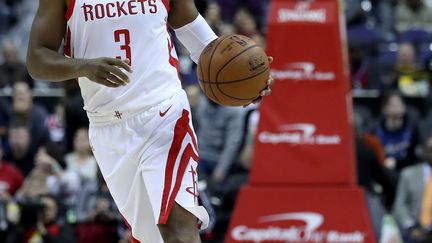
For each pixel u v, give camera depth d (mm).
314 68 14016
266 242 14117
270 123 14109
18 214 16859
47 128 21547
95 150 9258
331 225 13977
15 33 30156
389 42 24984
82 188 18781
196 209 8766
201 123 20828
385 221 16172
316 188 14031
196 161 9094
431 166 18516
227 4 28000
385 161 19547
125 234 16141
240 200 14172
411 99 22516
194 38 9602
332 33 14000
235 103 9211
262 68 9109
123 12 8938
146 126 8938
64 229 17078
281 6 14203
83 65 8547
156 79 8984
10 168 19625
